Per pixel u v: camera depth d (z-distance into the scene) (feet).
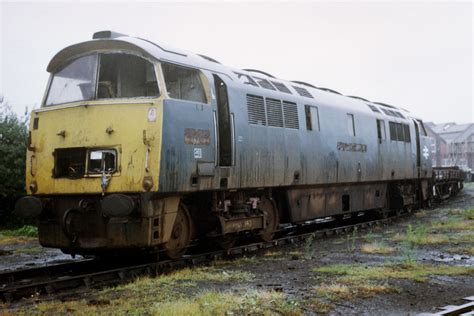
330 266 31.60
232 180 35.73
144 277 28.45
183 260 32.63
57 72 33.68
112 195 28.25
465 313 21.20
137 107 29.89
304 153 44.50
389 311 21.72
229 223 36.32
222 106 36.17
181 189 30.81
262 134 39.09
